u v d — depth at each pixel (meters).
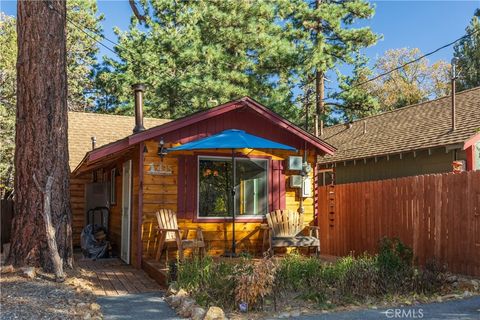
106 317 5.51
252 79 21.73
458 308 5.93
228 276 6.00
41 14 8.02
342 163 15.77
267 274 5.83
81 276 7.93
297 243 9.28
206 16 22.03
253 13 21.77
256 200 9.88
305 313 5.68
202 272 6.38
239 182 9.78
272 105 21.61
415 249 8.88
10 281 6.89
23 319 5.06
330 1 23.03
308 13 21.67
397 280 6.65
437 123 13.44
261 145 8.55
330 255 11.37
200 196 9.45
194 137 9.50
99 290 7.09
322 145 10.31
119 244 11.27
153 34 24.80
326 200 11.77
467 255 7.74
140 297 6.60
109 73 27.11
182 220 9.26
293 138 10.25
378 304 6.12
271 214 9.64
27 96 7.95
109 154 8.97
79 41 28.88
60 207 8.05
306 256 9.71
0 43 21.17
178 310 5.74
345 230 10.98
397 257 7.15
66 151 8.24
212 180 9.59
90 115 17.81
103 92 29.80
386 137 14.94
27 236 7.80
